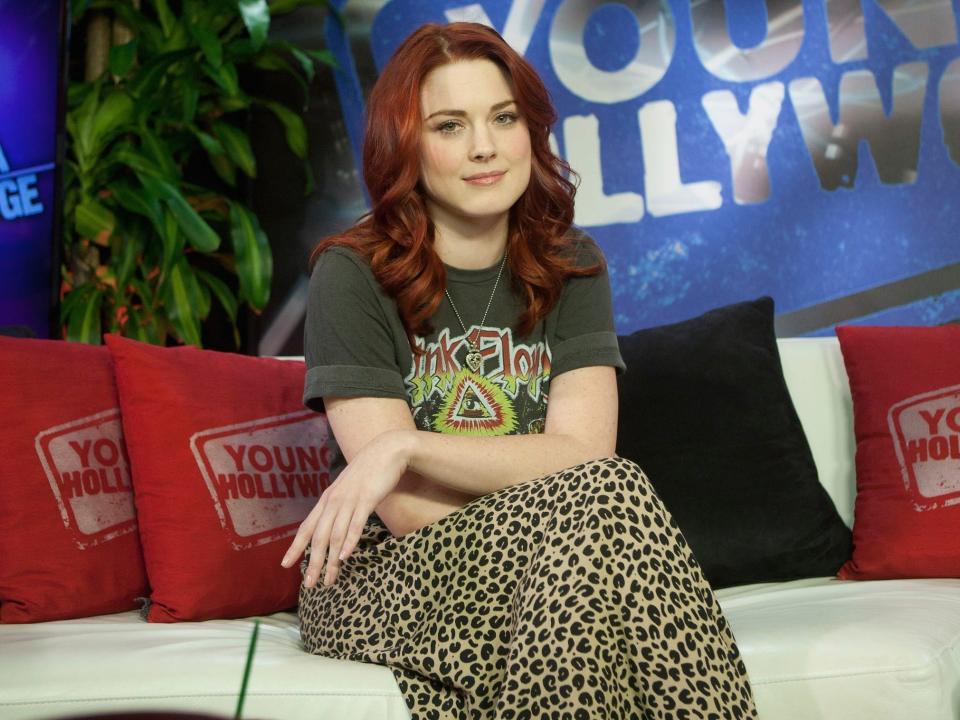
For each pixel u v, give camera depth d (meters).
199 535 1.62
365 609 1.34
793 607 1.53
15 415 1.61
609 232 3.14
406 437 1.33
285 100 3.26
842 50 3.07
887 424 1.86
